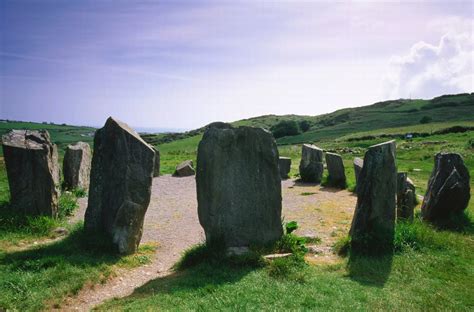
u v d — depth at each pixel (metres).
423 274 8.72
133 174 10.42
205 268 8.80
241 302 7.14
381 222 10.10
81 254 9.73
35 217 12.16
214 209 9.99
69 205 14.79
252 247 9.87
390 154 10.20
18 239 10.81
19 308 7.07
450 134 60.28
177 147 85.94
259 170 10.36
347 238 10.35
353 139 73.62
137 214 10.45
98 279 8.51
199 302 7.16
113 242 10.22
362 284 8.08
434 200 13.19
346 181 21.41
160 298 7.42
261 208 10.32
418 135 65.06
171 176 26.59
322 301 7.21
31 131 13.62
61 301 7.52
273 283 7.94
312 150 23.81
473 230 12.47
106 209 10.83
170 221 14.60
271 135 10.51
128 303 7.36
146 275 9.24
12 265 8.64
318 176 23.23
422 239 10.53
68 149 19.06
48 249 9.82
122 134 10.60
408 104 143.25
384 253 9.70
